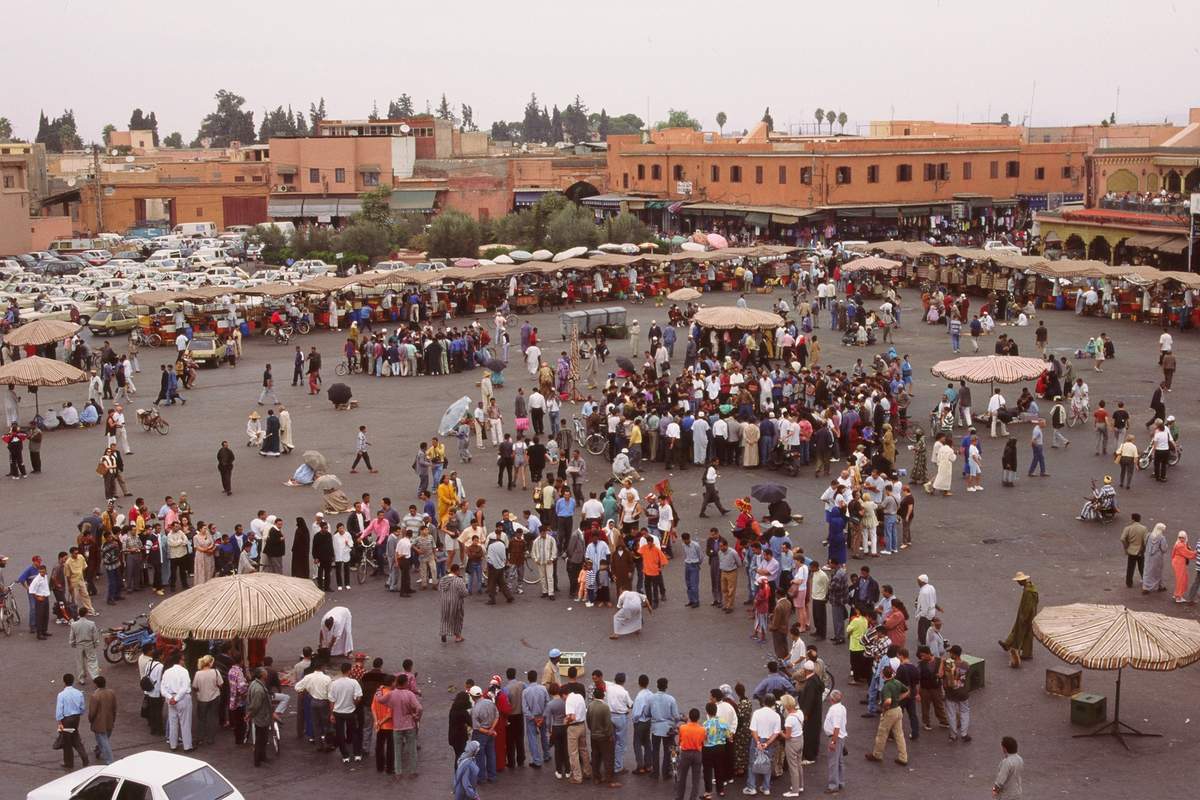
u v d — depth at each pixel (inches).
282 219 4564.5
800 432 1395.2
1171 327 2156.7
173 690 788.0
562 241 3390.7
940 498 1299.2
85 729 821.9
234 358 2036.2
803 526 1211.2
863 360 1979.6
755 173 3676.2
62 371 1553.9
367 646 943.7
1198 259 2546.8
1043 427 1551.4
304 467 1366.9
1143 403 1651.1
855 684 874.8
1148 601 1010.7
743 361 1897.1
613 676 882.8
